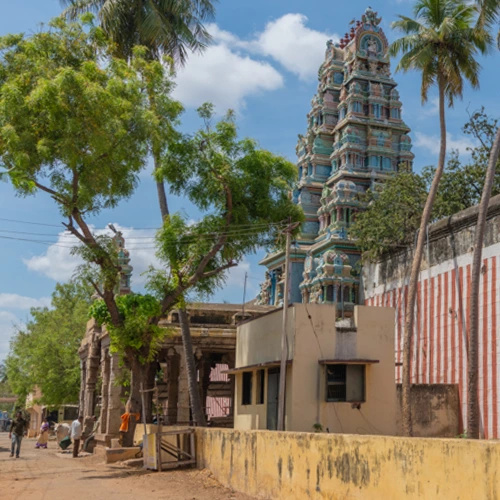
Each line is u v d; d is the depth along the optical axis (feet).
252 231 77.00
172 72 77.15
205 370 112.16
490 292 82.69
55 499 41.81
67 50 68.85
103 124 62.90
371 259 116.37
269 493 38.99
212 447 52.08
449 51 79.56
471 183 112.37
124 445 73.36
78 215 67.97
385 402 68.64
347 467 30.76
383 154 155.84
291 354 67.97
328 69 169.58
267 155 78.74
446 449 24.25
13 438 89.92
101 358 108.88
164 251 74.23
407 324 78.74
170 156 77.10
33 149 62.95
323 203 155.63
